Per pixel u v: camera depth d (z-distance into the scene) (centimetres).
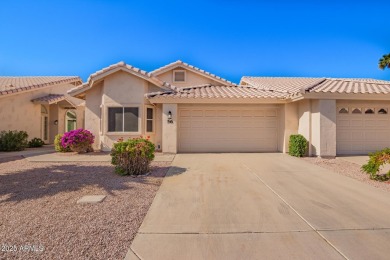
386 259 386
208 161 1266
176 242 439
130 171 941
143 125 1622
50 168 1073
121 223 513
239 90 1816
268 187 791
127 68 1580
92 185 792
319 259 386
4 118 1903
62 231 474
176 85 2194
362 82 1662
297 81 2062
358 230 484
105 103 1627
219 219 538
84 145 1570
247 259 386
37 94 2242
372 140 1495
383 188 782
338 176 944
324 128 1370
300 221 527
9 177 899
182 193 722
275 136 1658
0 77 2717
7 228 484
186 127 1641
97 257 390
